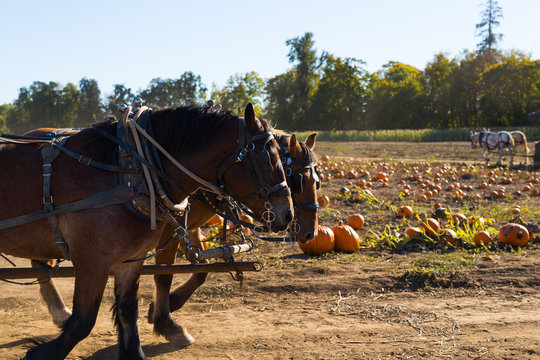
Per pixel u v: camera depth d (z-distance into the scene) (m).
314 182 4.60
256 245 8.16
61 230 3.37
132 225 3.34
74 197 3.30
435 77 79.38
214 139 3.62
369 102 85.56
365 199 12.83
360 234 9.21
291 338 4.49
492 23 88.19
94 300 3.30
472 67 75.19
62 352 3.26
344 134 54.78
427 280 6.14
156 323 4.50
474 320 4.87
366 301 5.55
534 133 44.28
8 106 146.12
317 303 5.52
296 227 4.34
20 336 4.59
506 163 24.11
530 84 68.19
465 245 8.19
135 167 3.39
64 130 4.21
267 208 3.57
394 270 6.59
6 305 5.54
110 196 3.27
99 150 3.45
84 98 115.00
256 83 58.91
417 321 4.87
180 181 3.62
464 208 11.70
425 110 80.19
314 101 90.31
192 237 5.12
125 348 3.68
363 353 4.11
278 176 3.59
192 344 4.45
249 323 4.94
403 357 4.00
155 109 3.81
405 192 13.44
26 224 3.38
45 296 4.80
